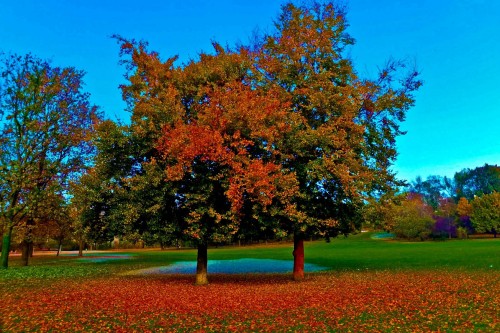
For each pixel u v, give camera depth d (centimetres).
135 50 2112
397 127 2586
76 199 2311
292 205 1891
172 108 1920
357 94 2239
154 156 2027
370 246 6550
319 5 2552
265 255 5062
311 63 2306
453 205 10762
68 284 2141
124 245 9825
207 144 1669
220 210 1938
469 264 2891
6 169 3072
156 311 1328
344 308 1343
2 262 3175
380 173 2473
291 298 1578
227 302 1503
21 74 3272
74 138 3400
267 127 1878
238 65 2153
